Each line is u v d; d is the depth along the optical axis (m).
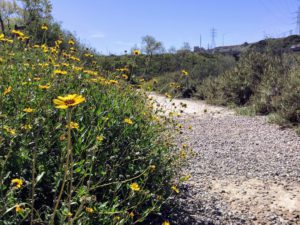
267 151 7.00
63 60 5.03
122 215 2.75
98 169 2.99
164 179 3.81
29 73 3.96
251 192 4.89
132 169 3.30
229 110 12.56
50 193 2.76
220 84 14.80
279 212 4.34
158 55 26.20
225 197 4.64
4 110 3.22
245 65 14.55
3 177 2.45
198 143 7.46
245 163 6.17
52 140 3.13
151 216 3.56
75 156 3.02
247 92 13.54
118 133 3.63
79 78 4.33
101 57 6.68
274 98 10.87
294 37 35.25
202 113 11.76
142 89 5.30
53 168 2.90
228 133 8.59
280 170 5.84
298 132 8.33
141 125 4.11
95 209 2.58
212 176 5.41
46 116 3.26
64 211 2.13
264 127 9.16
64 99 1.56
